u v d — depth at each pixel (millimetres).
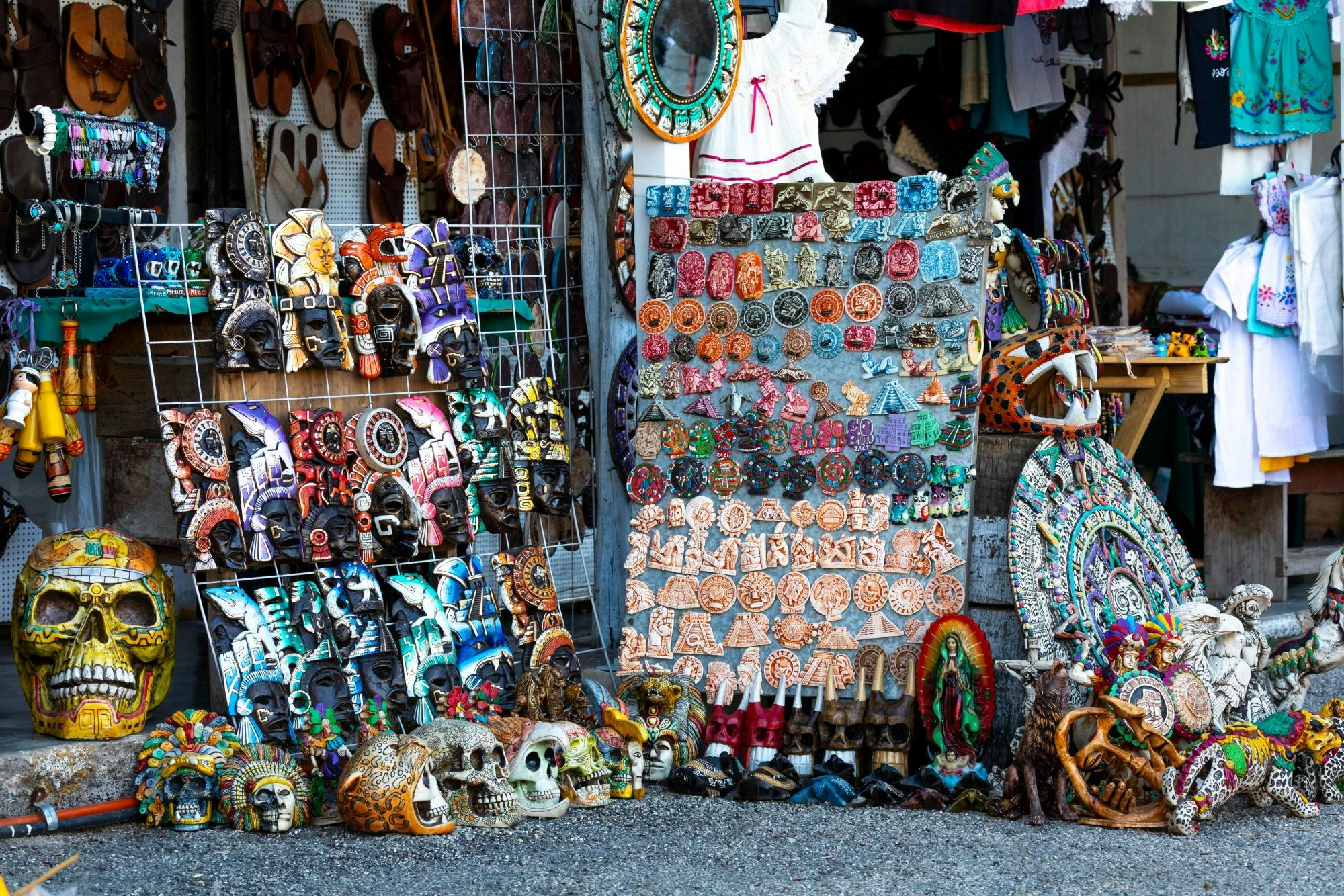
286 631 5098
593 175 6602
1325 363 7539
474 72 6660
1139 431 6578
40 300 5277
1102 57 8602
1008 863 4406
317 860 4375
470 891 4121
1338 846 4664
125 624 4809
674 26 6250
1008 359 5629
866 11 9000
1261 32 7703
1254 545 7719
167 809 4703
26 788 4582
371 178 7551
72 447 5270
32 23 6277
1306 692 5824
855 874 4301
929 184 5598
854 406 5641
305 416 5219
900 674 5477
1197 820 4801
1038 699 4891
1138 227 10508
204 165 7301
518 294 6781
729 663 5695
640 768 5145
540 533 6031
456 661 5410
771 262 5797
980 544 5574
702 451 5820
